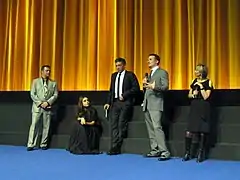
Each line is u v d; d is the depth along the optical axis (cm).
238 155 500
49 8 738
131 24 699
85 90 707
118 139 552
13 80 746
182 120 552
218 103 586
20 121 661
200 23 661
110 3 713
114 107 557
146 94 514
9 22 751
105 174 407
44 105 598
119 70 562
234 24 645
